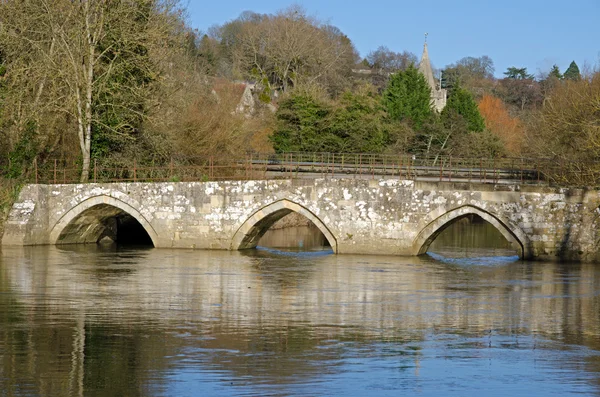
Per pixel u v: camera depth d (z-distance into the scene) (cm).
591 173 4141
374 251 4078
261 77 9412
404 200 4047
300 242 5038
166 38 4781
